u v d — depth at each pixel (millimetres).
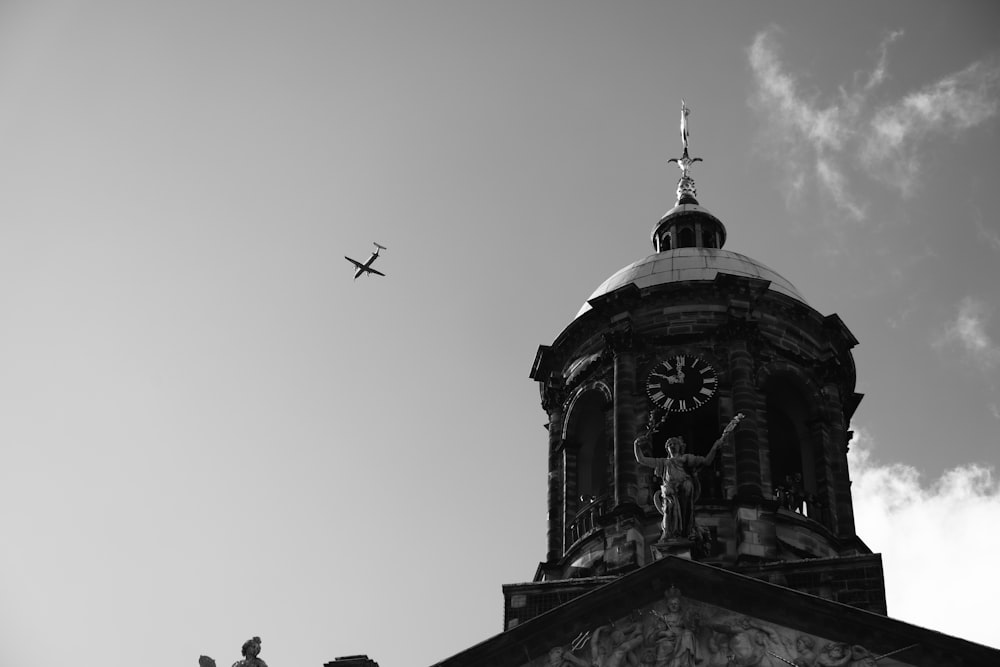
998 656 51250
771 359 70438
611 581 56531
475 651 54875
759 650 53188
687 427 70500
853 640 52812
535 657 54750
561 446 71688
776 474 71438
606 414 69562
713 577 54438
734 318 69938
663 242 80812
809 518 67000
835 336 72312
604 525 65750
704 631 53938
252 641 54812
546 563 68312
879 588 60500
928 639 52031
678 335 70375
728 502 65188
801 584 61125
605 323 72125
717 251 75250
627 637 54156
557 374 73625
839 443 70375
